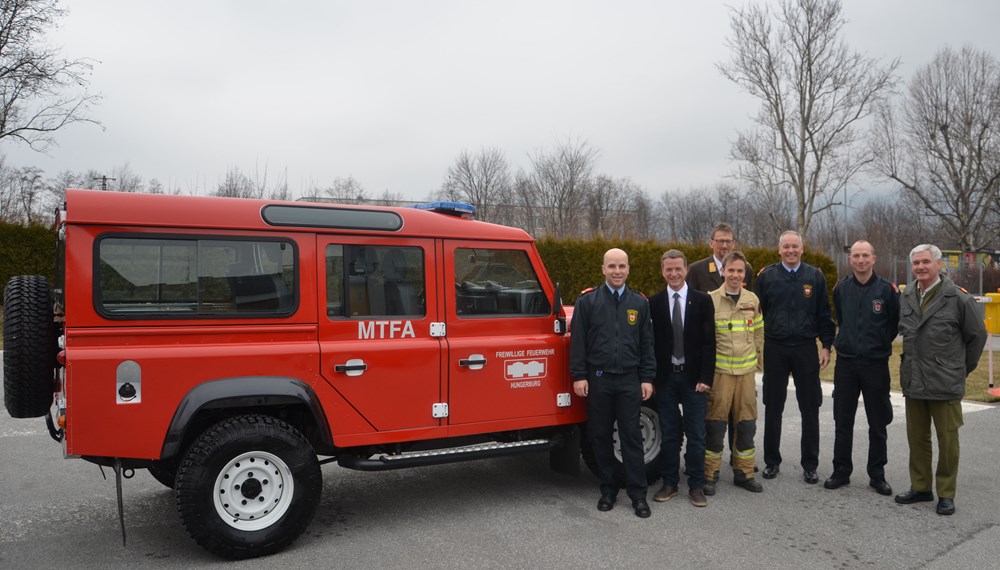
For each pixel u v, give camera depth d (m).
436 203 4.87
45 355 3.81
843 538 4.29
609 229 31.86
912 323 4.82
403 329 4.41
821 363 5.46
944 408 4.74
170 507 4.84
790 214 38.28
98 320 3.65
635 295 4.78
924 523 4.56
